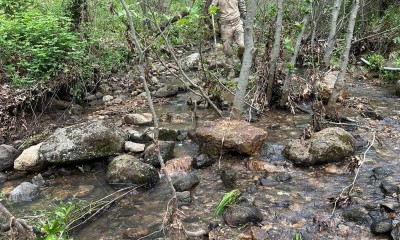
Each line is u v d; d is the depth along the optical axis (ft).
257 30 27.96
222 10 26.73
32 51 21.24
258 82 21.29
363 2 31.60
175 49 35.19
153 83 26.78
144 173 14.29
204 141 16.33
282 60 22.09
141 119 20.18
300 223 11.82
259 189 13.83
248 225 11.78
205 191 13.94
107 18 27.91
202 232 11.46
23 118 19.21
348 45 18.60
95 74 25.08
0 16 23.67
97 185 14.62
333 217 11.92
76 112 21.81
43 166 15.64
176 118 20.63
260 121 20.25
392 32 32.53
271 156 16.17
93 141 15.55
